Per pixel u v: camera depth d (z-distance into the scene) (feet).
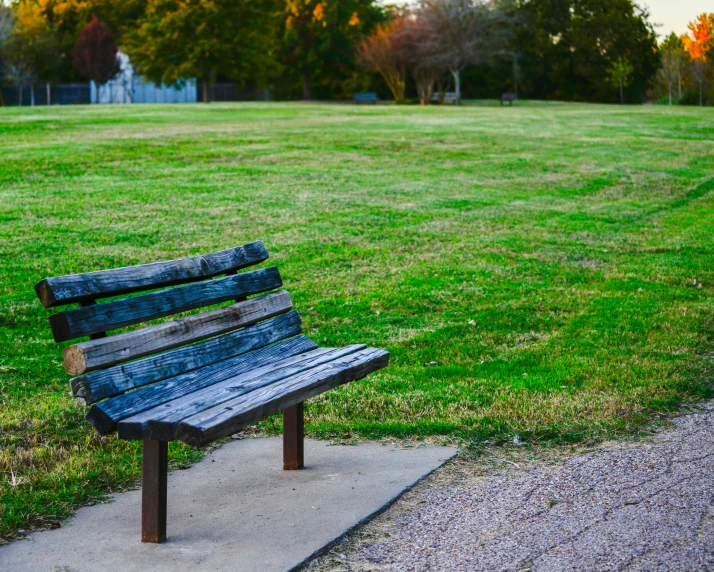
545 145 82.33
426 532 12.33
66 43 248.52
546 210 49.34
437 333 25.12
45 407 18.28
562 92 262.88
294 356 15.92
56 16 250.98
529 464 15.01
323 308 27.78
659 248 39.32
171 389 12.86
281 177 56.75
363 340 24.56
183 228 39.83
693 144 88.74
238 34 212.23
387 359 15.94
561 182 60.80
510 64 247.29
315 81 253.44
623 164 71.56
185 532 12.41
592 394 18.94
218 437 11.27
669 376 20.27
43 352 22.98
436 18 199.11
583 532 12.05
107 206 44.80
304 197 49.42
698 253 38.42
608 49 255.70
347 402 18.88
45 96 229.66
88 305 12.14
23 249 34.30
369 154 69.87
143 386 12.71
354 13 236.02
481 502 13.34
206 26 210.79
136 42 218.38
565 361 21.94
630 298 29.48
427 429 16.87
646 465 14.70
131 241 36.78
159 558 11.51
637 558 11.17
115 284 12.58
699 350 22.93
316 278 31.76
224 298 14.93
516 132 93.66
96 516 13.01
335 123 98.02
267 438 17.01
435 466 14.99
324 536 12.17
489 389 19.70
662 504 12.96
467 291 30.19
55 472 14.62
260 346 15.51
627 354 22.50
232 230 39.83
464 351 23.38
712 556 11.17
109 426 11.53
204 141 73.97
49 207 43.96
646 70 261.85
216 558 11.50
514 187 57.72
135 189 50.42
